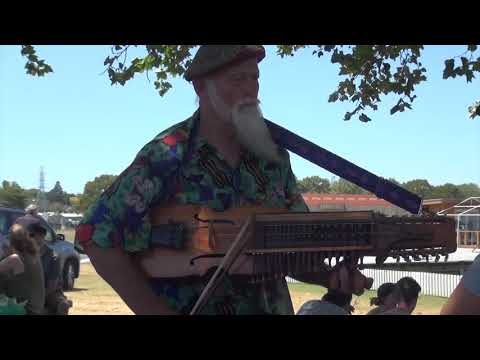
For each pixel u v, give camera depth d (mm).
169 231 1949
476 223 32188
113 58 5137
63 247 13328
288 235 1708
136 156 1969
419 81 5035
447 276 14180
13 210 10312
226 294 1928
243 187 2045
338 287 1765
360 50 4855
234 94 1997
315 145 2072
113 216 1899
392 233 1715
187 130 2021
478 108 4320
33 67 5148
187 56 5258
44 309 5883
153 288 1954
